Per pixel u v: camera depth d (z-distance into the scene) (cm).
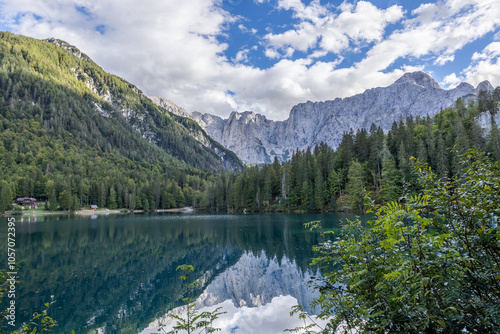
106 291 1734
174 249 3055
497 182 283
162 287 1814
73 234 4212
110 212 11212
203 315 504
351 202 5991
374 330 321
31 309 1425
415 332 282
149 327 1211
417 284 278
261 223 5197
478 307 260
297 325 1001
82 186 11612
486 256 277
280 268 2148
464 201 283
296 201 7575
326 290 396
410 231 292
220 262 2473
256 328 1015
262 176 9012
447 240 295
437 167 4919
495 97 6291
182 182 17262
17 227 5203
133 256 2714
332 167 7244
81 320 1312
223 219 6575
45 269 2228
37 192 11206
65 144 17650
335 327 366
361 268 353
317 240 3144
